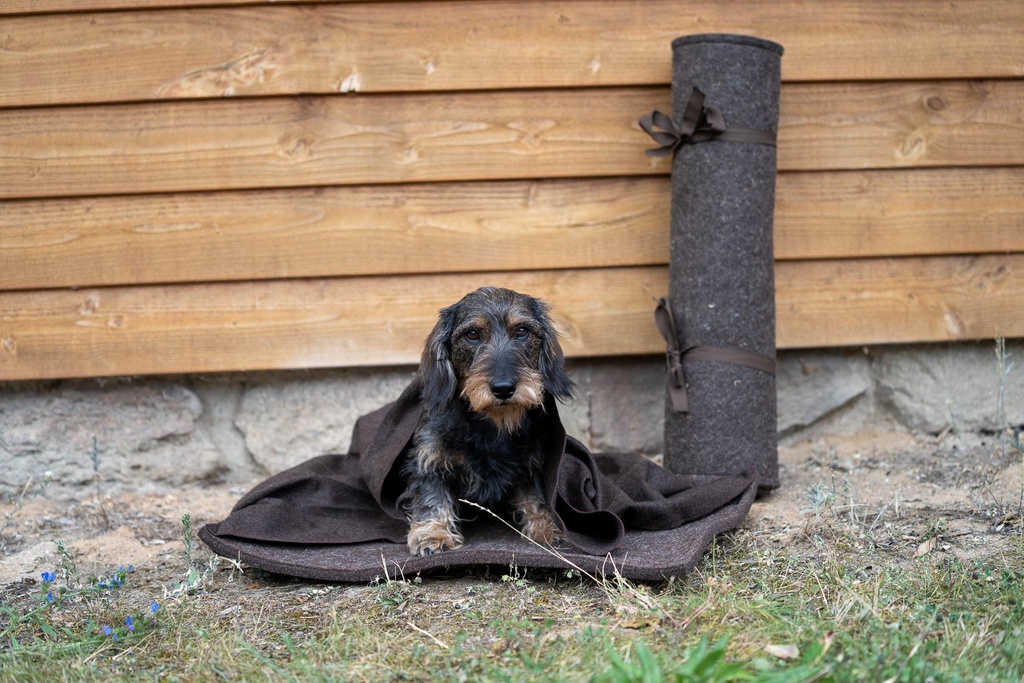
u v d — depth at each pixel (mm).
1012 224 5359
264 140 5125
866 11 5180
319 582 3969
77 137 5082
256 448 5410
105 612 3676
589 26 5125
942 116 5289
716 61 4707
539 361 4238
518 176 5203
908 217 5328
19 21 5004
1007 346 5562
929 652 2904
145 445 5328
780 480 5020
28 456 5262
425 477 4238
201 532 4027
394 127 5156
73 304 5164
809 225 5301
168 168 5117
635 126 5223
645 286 5320
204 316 5195
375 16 5078
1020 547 3807
